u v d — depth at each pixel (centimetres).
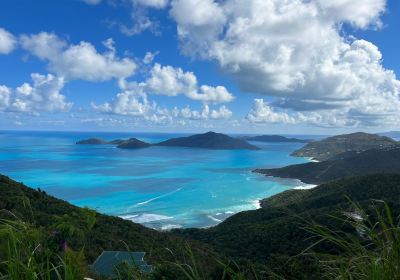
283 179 19888
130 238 3588
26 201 340
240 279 282
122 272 312
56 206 3759
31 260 259
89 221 342
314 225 291
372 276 249
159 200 13475
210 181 18800
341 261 274
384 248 258
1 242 271
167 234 4362
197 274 271
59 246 296
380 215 268
